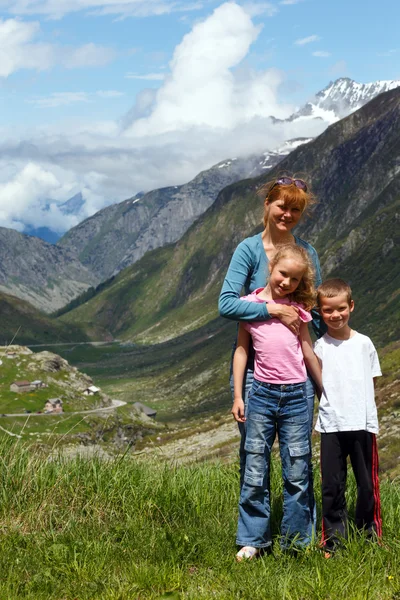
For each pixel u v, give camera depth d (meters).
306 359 6.12
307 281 5.96
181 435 83.50
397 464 25.97
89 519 6.34
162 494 6.71
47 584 5.01
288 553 5.74
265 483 5.99
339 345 6.12
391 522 6.30
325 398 6.04
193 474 7.50
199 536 6.00
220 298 6.27
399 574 4.98
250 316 5.97
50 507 6.39
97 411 128.75
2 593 4.84
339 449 6.02
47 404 127.12
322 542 5.82
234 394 6.16
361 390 5.99
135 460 7.54
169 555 5.53
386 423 40.06
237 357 6.20
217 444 59.19
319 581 4.76
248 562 5.46
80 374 153.62
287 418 6.00
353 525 5.98
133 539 5.94
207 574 5.21
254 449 6.00
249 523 5.89
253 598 4.65
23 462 6.82
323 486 6.01
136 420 136.88
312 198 6.37
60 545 5.62
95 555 5.52
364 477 5.96
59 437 7.46
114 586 4.94
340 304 5.95
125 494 6.70
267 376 5.98
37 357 148.50
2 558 5.45
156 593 4.86
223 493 7.19
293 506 5.96
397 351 72.69
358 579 4.86
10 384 136.88
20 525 6.18
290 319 5.90
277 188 6.21
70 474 6.86
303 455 5.98
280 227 6.30
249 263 6.39
